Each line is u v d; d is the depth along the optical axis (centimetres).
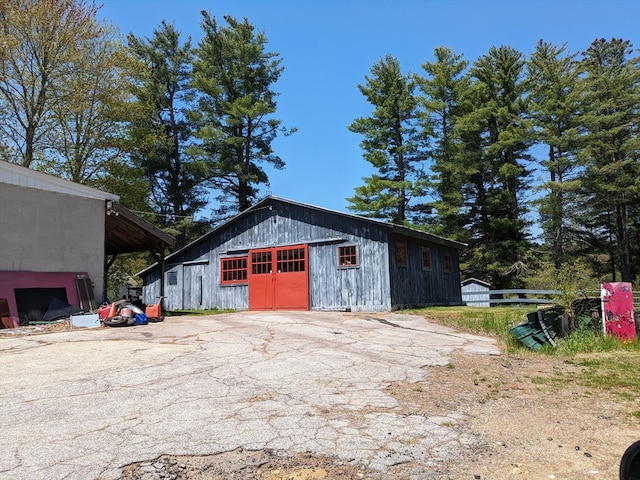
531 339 845
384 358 703
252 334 898
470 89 2977
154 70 3123
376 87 3225
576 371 645
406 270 1564
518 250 2941
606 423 419
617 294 942
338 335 913
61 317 1120
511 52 3156
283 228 1683
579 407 468
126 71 2262
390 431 390
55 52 2012
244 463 325
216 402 461
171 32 3212
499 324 1063
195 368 604
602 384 565
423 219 3177
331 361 665
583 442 371
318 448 351
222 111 3131
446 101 3097
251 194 3347
